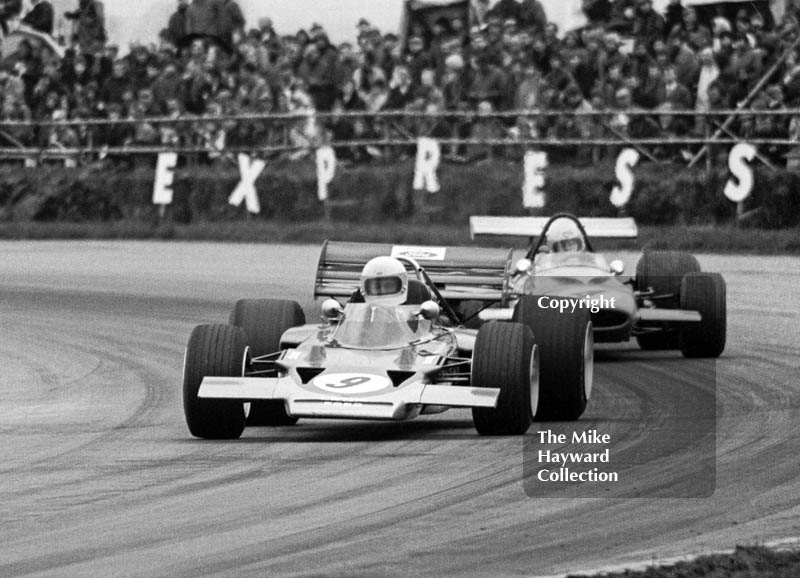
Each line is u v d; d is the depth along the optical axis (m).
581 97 89.75
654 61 88.06
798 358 51.78
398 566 24.47
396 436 37.47
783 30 84.75
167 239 100.56
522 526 27.36
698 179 86.19
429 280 40.41
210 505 29.33
